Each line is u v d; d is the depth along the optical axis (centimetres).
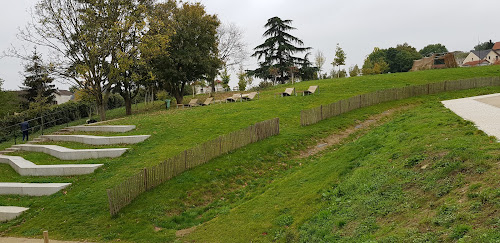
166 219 1199
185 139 1930
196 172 1505
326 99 2908
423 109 2019
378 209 816
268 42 5503
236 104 2969
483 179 732
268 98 3184
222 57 5381
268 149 1761
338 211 916
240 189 1434
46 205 1335
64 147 1966
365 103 2562
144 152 1761
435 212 691
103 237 1097
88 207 1274
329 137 1981
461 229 589
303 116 2131
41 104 4084
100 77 2997
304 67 5697
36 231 1169
